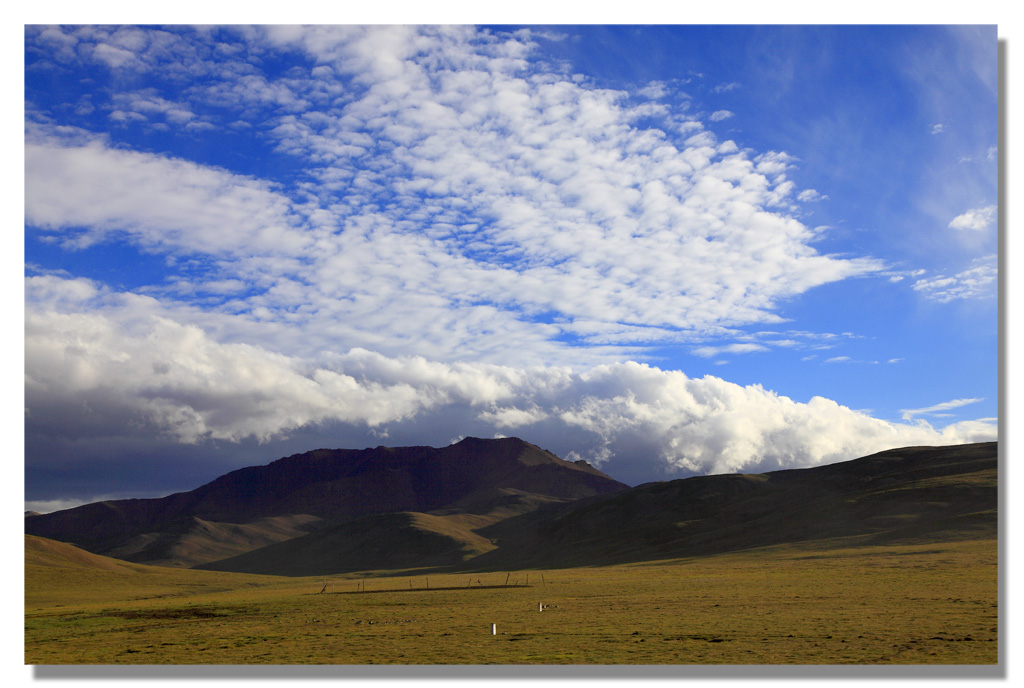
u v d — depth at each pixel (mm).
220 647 41625
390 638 42156
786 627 39938
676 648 33938
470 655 34000
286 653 37438
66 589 151500
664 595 67250
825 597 57094
